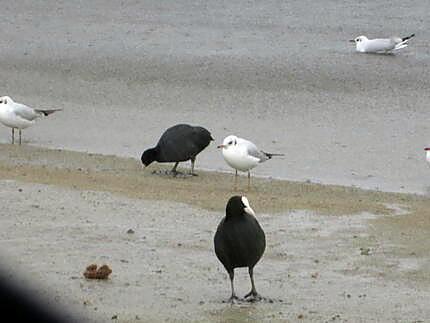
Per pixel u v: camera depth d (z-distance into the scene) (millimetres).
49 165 19609
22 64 27531
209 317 11195
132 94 25438
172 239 14391
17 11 31766
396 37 27953
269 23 30266
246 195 17422
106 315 11141
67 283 12234
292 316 11297
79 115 24141
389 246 14359
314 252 14031
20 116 21625
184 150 19094
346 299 12023
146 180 18484
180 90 25562
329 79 25969
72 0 33062
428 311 11594
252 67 26766
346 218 15953
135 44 28734
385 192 18453
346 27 29891
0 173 18359
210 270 13070
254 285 12297
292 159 20891
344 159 20906
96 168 19531
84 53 28172
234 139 18234
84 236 14336
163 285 12367
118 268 12961
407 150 21516
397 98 24812
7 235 14242
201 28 29953
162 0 32719
